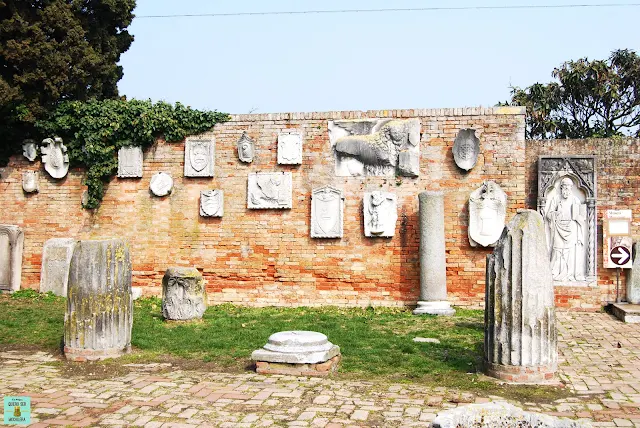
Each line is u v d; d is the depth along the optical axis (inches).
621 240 565.0
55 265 609.3
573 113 1136.2
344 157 586.6
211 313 537.0
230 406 279.9
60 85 620.4
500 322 322.3
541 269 320.5
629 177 574.2
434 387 309.7
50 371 346.0
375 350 388.5
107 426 254.4
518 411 199.2
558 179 580.1
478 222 559.8
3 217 639.8
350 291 581.9
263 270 594.6
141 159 615.2
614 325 494.0
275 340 344.5
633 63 1086.4
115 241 382.3
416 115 578.9
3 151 639.8
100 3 662.5
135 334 432.5
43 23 611.2
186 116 603.2
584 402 287.3
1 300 578.6
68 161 628.1
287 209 592.7
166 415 267.9
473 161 563.5
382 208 572.7
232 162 601.6
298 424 255.9
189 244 606.2
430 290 542.6
